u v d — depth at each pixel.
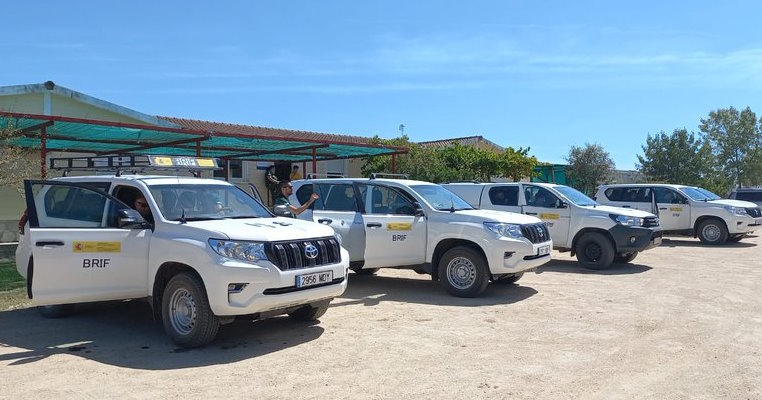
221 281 6.24
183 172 9.09
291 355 6.28
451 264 9.64
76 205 7.34
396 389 5.21
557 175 35.84
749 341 6.76
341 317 8.09
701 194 19.14
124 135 14.55
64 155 17.42
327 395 5.07
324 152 20.08
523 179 28.28
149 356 6.30
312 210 10.67
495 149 35.66
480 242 9.34
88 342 6.91
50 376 5.62
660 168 41.09
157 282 6.85
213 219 7.20
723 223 17.86
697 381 5.40
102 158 8.23
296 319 7.80
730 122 57.62
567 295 9.66
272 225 7.02
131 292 6.98
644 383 5.36
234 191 8.09
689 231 18.42
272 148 18.19
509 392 5.13
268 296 6.34
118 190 7.55
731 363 5.93
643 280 11.21
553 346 6.57
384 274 12.17
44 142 12.26
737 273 12.09
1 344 6.83
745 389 5.18
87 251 6.85
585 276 11.78
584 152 35.84
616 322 7.72
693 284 10.72
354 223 10.06
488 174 26.95
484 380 5.44
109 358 6.24
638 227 12.45
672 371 5.70
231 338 7.01
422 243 9.90
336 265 7.10
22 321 7.99
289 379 5.50
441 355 6.23
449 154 26.66
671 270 12.60
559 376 5.55
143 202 7.30
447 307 8.75
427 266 9.88
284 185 10.80
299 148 18.09
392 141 26.33
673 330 7.29
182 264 6.60
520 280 11.27
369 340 6.86
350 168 26.77
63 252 6.75
